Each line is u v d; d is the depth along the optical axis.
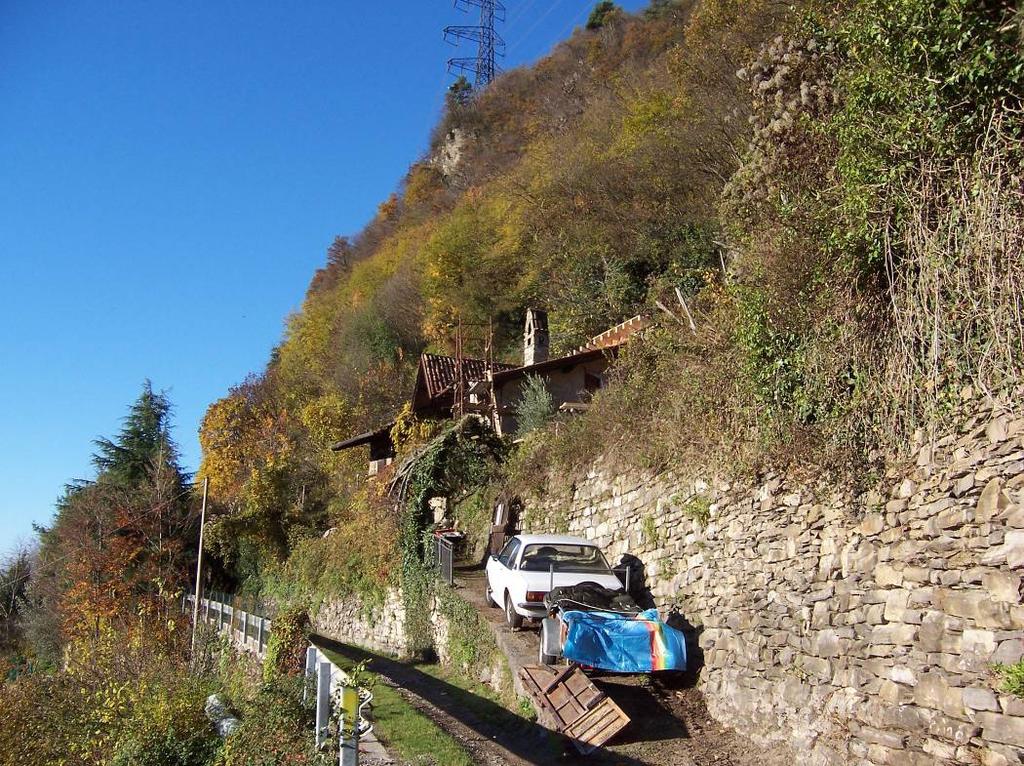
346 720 7.88
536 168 45.34
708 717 9.70
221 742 13.21
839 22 10.61
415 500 20.19
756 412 9.71
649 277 29.84
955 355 6.64
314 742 8.59
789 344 9.13
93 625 30.19
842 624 7.75
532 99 65.62
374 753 8.99
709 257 27.38
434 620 16.95
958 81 6.99
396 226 67.06
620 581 12.77
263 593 32.34
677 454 12.18
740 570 9.88
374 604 21.12
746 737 8.95
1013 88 6.59
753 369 9.54
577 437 16.62
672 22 53.41
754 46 26.31
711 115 29.22
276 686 10.41
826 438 8.31
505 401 23.47
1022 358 6.00
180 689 15.34
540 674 10.45
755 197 12.16
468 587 16.59
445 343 41.56
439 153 72.12
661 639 10.16
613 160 36.75
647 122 35.81
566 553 13.55
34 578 44.50
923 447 6.95
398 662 16.91
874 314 7.86
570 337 30.05
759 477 9.72
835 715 7.57
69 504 42.06
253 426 44.72
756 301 9.59
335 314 57.31
